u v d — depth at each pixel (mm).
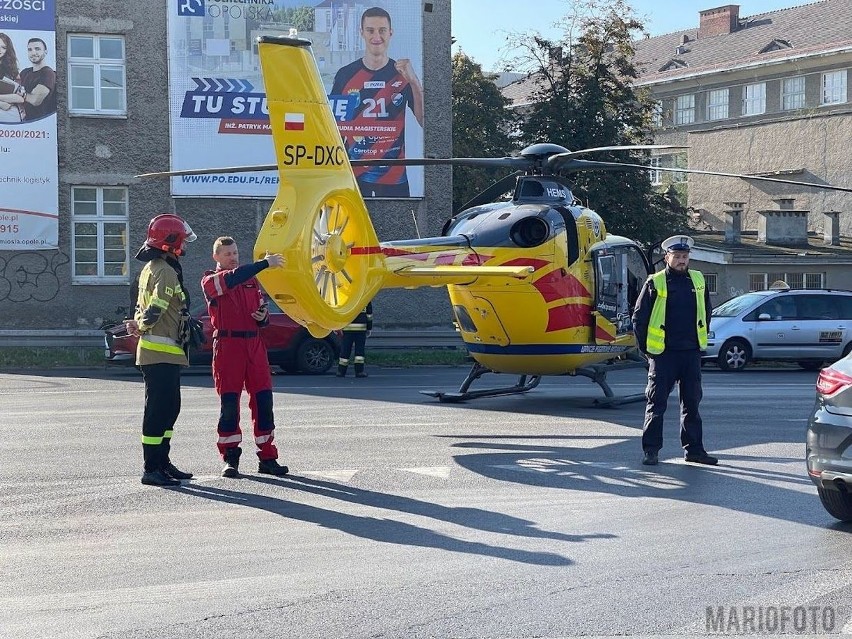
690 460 10461
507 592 6133
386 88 26688
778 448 11398
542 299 13398
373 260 10469
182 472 9523
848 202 46656
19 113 24641
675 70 68500
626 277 14875
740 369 23672
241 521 7887
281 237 9484
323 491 8961
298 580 6371
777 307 23828
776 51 63812
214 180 25859
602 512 8227
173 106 25609
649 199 35875
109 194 25547
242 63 25891
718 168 52094
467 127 43219
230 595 6066
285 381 19031
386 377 20094
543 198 13703
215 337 9562
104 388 17531
